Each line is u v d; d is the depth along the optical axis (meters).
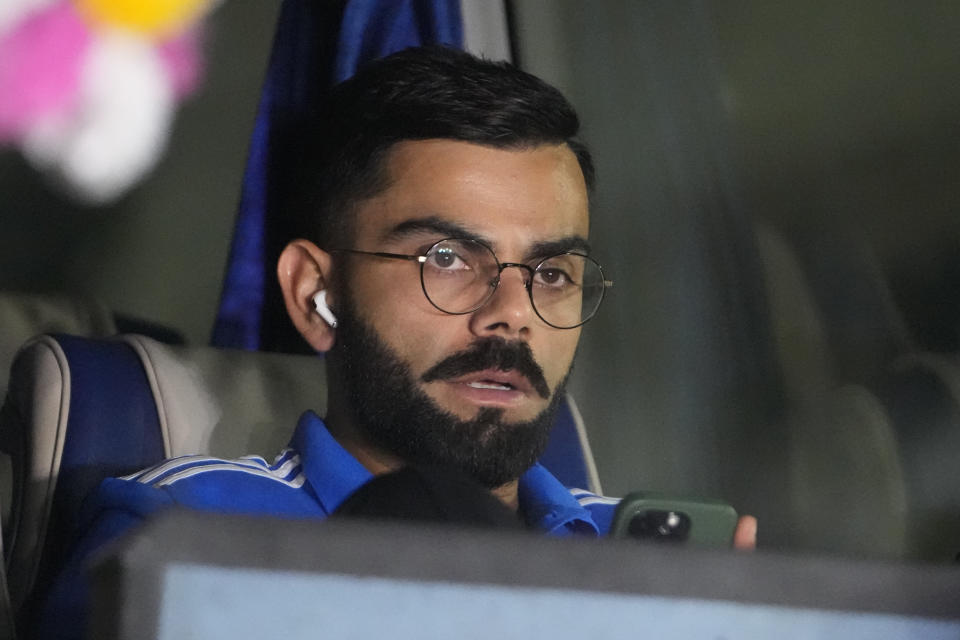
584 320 4.46
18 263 10.04
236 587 1.42
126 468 4.54
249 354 5.19
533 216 4.38
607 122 8.16
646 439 8.41
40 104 9.98
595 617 1.49
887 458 8.23
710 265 8.76
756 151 9.30
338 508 2.31
